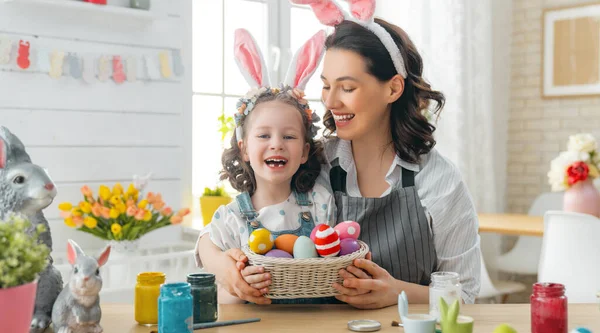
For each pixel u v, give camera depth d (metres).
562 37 4.30
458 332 1.12
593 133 4.18
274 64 3.35
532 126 4.45
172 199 2.83
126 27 2.66
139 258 2.29
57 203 2.51
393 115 1.59
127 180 2.69
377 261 1.51
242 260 1.36
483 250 4.15
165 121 2.80
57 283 1.22
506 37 4.48
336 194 1.60
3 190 1.17
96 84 2.58
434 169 1.59
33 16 2.42
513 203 4.54
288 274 1.30
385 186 1.60
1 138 1.14
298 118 1.54
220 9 3.20
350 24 1.54
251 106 1.54
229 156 1.63
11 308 0.98
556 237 2.76
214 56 3.19
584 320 1.32
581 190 3.07
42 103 2.46
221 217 1.55
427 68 3.85
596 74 4.16
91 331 1.16
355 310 1.38
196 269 2.46
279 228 1.52
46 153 2.47
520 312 1.38
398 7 3.93
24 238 1.02
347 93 1.53
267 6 3.35
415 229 1.52
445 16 3.87
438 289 1.25
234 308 1.41
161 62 2.75
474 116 4.05
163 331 1.15
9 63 2.37
